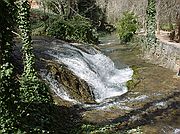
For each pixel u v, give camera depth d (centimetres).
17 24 1398
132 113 1559
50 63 1797
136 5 3900
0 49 1078
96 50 2553
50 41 2455
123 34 3372
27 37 1409
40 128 1195
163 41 3083
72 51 2194
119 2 4253
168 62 2391
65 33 2905
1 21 1077
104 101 1733
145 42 2873
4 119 1043
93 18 4125
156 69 2311
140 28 3934
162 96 1789
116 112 1566
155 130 1398
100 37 3912
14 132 1060
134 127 1415
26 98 1292
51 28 2875
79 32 3006
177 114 1559
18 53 1809
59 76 1733
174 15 3438
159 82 2023
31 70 1407
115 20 4341
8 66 1052
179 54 2434
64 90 1688
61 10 3444
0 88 1029
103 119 1480
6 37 1091
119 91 1953
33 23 2989
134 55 2783
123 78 2170
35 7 3675
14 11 1147
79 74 1936
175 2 3228
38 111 1288
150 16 2816
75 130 1356
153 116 1533
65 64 1927
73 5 3541
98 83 1981
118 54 2834
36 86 1365
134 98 1766
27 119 1191
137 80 2067
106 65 2305
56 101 1560
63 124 1390
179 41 3138
